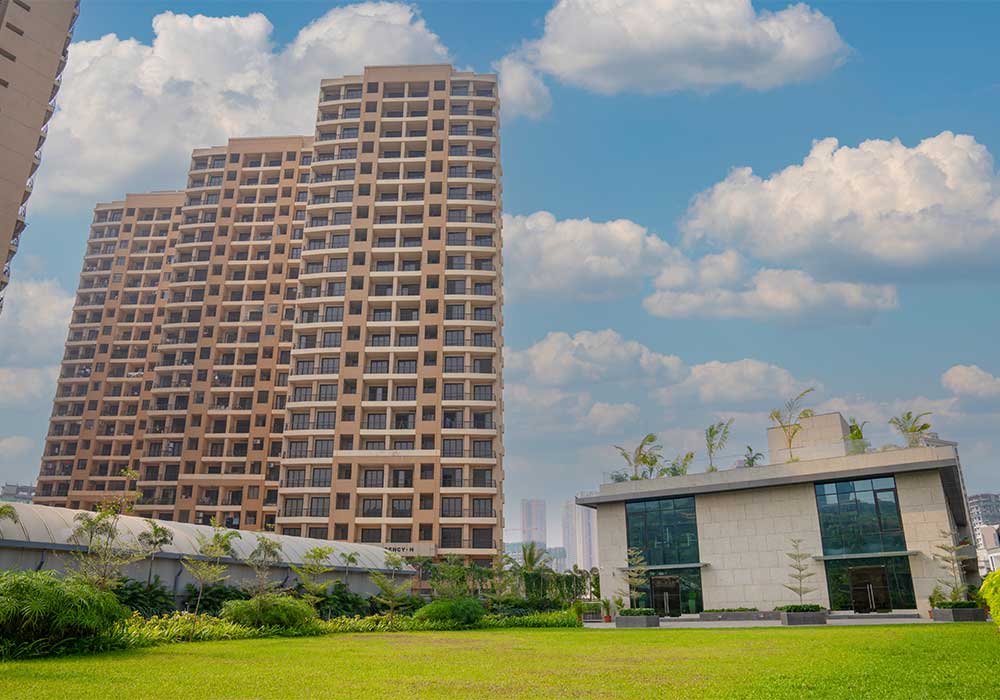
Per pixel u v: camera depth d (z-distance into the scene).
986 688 10.91
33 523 27.78
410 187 90.06
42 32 56.31
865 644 19.55
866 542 40.47
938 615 33.38
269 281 97.31
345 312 83.81
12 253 55.00
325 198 92.38
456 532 74.75
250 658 17.19
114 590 27.45
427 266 85.19
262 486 87.19
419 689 11.99
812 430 49.38
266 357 94.31
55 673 13.12
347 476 77.38
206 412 92.31
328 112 96.50
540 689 11.98
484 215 90.12
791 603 41.94
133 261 115.44
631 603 47.03
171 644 21.30
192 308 100.06
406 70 96.00
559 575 61.12
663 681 12.80
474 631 33.31
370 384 82.00
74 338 112.81
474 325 82.50
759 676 13.12
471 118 92.31
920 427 47.41
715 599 44.50
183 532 35.12
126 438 101.38
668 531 47.47
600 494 50.56
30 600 16.11
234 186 104.00
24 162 53.69
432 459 76.25
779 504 43.78
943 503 38.53
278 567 38.94
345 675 13.89
